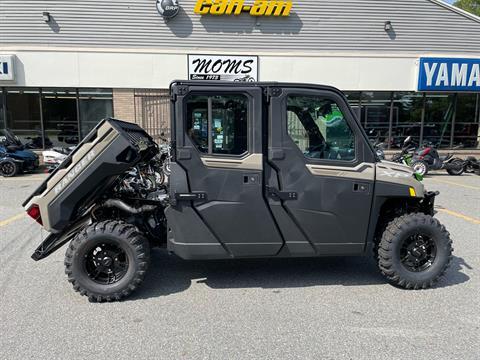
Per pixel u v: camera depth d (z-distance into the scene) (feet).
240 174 12.41
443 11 46.80
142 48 44.14
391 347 9.87
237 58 45.01
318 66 46.16
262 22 45.06
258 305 12.22
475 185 36.04
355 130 12.86
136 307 12.09
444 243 13.28
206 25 44.52
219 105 12.21
